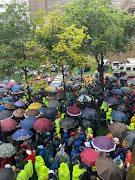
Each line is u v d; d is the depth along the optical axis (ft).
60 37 37.01
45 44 40.83
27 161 18.21
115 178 15.28
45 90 49.52
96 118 29.43
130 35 63.00
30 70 47.96
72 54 39.86
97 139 21.94
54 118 33.63
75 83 61.31
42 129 25.07
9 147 20.93
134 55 130.62
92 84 59.47
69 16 47.73
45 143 23.22
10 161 21.59
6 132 27.14
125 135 22.79
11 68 44.65
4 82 70.54
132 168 14.42
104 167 16.12
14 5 43.04
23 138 23.68
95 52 50.16
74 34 39.50
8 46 43.80
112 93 47.98
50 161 19.72
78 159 20.07
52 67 43.88
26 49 44.86
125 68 113.50
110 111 33.63
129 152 21.04
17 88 50.03
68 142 24.04
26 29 45.73
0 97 47.52
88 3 46.52
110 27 47.06
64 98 43.52
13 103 38.09
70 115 32.14
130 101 40.96
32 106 37.17
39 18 41.93
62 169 17.83
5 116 30.94
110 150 20.20
